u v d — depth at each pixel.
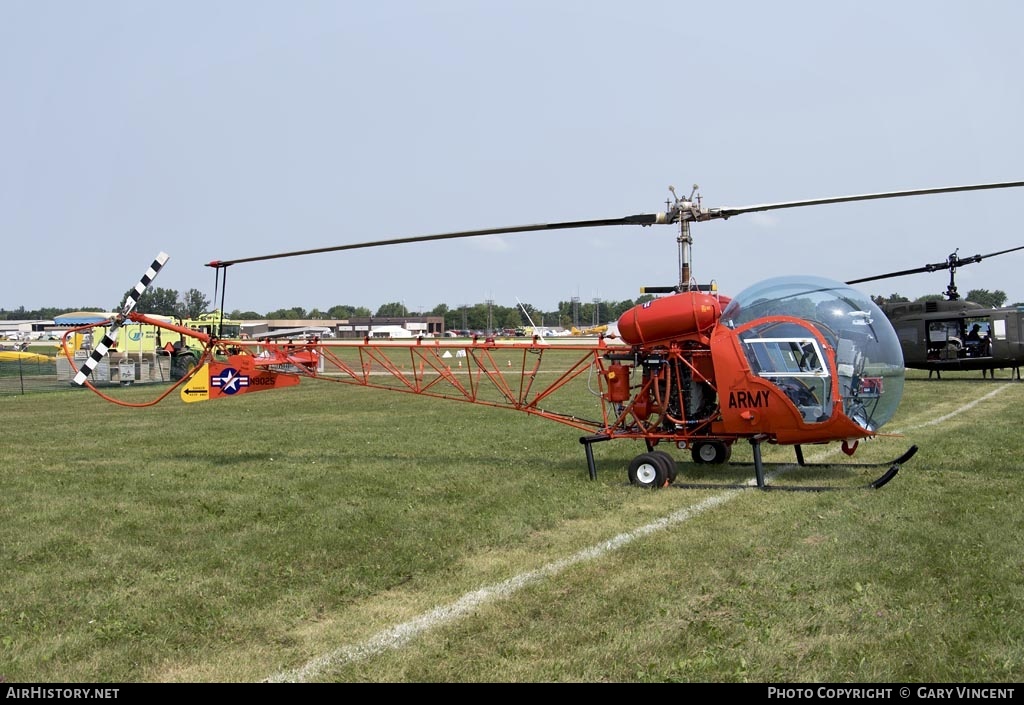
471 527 7.96
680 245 10.14
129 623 5.55
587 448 10.51
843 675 4.57
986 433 13.90
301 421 18.23
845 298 9.53
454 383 12.05
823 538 7.28
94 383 32.69
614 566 6.64
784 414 9.46
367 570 6.65
